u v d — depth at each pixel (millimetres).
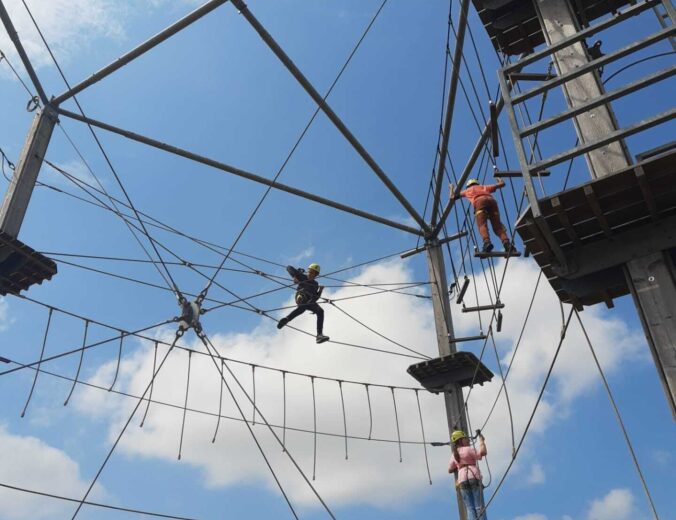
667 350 6020
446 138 12203
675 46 7203
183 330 10695
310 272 13062
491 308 10445
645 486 6258
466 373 13047
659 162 5773
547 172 7090
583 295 6898
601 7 9062
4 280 9781
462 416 12875
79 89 10773
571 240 6695
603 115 7074
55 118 10898
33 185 10297
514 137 6527
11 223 9664
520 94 6719
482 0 9250
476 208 9719
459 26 9844
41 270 9914
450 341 13570
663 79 6012
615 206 6266
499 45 9719
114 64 10617
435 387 13289
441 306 14047
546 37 7930
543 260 6949
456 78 10789
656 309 6211
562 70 7527
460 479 11570
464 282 11672
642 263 6445
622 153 6797
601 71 7777
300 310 12664
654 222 6488
